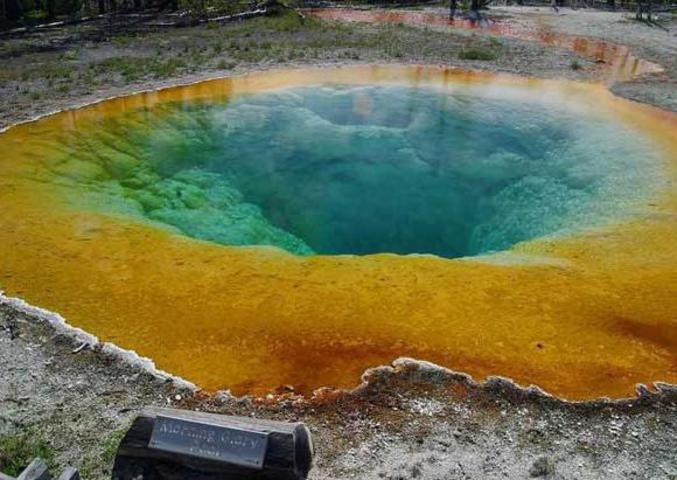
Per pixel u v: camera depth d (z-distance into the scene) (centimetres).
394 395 429
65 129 921
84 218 686
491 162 961
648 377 453
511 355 471
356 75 1227
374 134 1012
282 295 543
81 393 428
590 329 505
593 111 1029
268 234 834
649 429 407
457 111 1060
